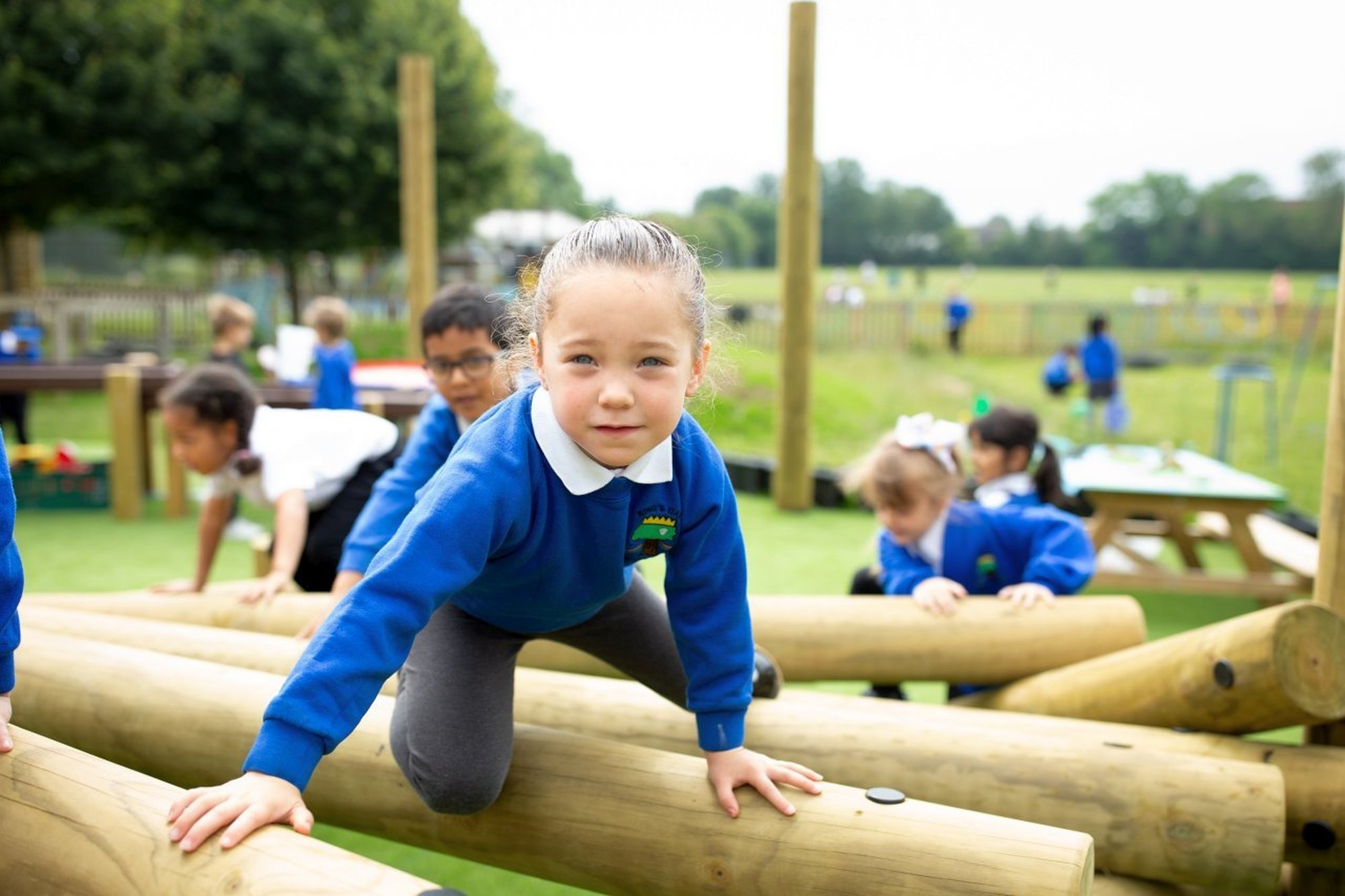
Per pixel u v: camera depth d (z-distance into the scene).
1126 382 17.06
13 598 1.65
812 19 6.93
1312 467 10.56
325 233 21.56
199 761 2.17
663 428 1.58
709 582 1.82
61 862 1.46
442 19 23.00
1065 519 3.22
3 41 16.66
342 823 2.12
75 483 7.52
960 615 2.89
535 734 2.00
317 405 6.45
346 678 1.47
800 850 1.67
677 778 1.83
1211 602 5.50
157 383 7.37
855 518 7.38
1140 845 2.03
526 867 1.93
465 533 1.57
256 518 7.39
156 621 3.02
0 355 11.23
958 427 3.31
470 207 24.41
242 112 19.88
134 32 17.81
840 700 2.57
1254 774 2.04
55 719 2.28
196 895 1.33
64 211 19.59
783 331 7.43
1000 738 2.18
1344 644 2.20
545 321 1.62
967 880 1.56
